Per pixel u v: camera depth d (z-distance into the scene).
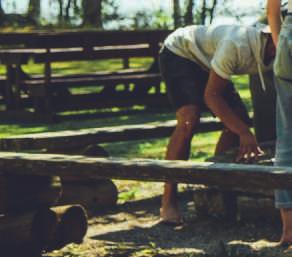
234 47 5.92
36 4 29.80
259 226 6.39
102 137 7.16
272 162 6.19
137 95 16.52
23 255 5.70
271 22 5.57
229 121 6.07
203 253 5.72
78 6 34.22
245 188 4.58
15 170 5.41
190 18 31.30
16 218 5.64
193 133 6.67
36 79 16.31
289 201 5.62
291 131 5.59
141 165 4.88
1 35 15.13
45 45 15.05
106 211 7.27
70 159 5.19
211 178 4.66
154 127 7.51
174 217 6.68
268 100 7.35
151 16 33.53
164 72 6.75
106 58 15.88
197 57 6.53
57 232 5.85
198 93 6.64
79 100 15.59
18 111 15.39
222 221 6.64
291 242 5.68
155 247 5.97
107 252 5.84
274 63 5.48
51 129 13.73
